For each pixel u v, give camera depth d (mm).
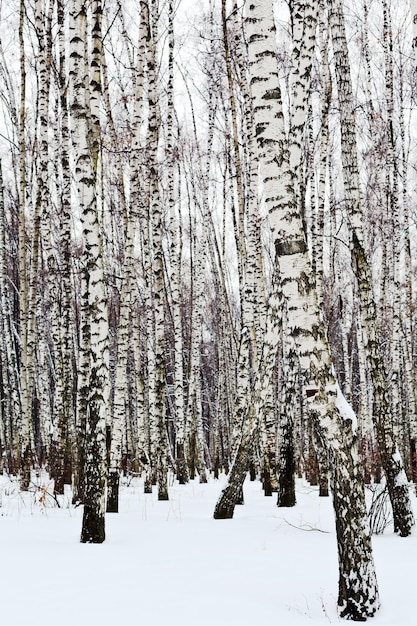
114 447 10328
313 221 15023
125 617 3947
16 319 26922
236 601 4406
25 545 6336
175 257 16125
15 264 26641
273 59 5109
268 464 13641
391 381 16312
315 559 5828
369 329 8492
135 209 11602
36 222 15406
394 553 6395
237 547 6422
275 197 4953
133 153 11531
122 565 5473
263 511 9922
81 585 4730
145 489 14359
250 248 10836
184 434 17531
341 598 4328
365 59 16828
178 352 16859
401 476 7957
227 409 24609
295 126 9391
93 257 7461
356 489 4492
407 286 18969
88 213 7520
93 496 6746
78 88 7676
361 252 8719
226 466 26922
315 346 4766
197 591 4633
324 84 13859
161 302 13188
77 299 27031
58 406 15039
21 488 13398
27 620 3838
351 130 8984
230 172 19516
